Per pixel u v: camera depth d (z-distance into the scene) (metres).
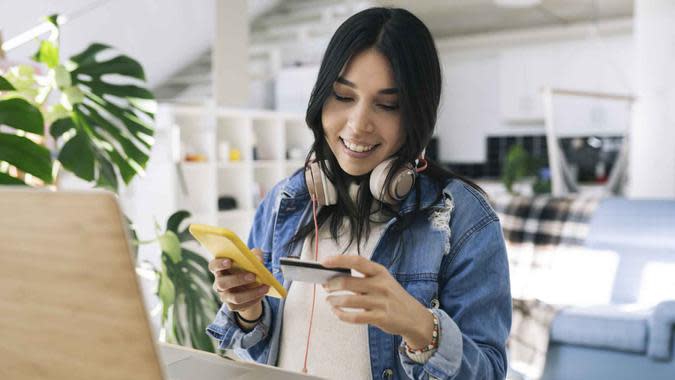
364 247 1.12
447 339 0.89
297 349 1.14
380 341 1.09
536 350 3.48
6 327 0.55
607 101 8.04
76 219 0.48
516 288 4.07
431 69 1.04
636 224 3.91
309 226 1.19
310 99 1.08
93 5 4.68
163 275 1.79
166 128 4.77
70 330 0.52
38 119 1.47
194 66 5.66
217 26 5.70
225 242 0.85
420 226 1.11
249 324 1.17
